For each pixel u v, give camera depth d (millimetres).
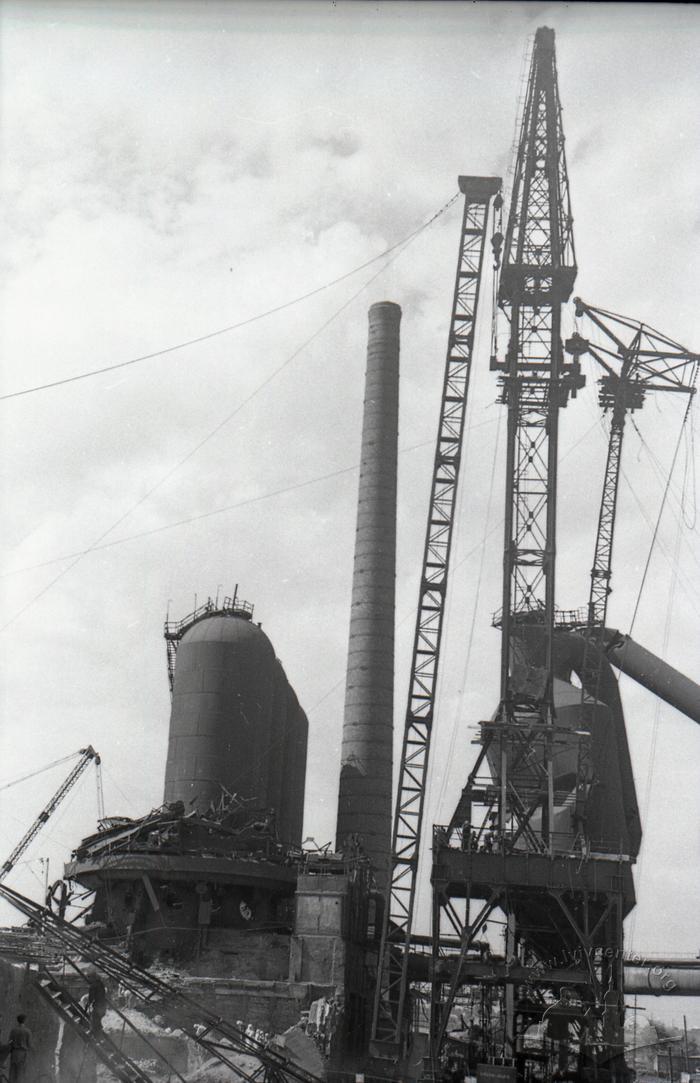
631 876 60688
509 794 62875
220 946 68312
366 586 89125
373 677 86500
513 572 65188
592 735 71062
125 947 66875
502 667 63906
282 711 87875
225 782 76188
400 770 68188
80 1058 30641
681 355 77250
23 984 30922
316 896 66500
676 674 77062
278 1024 61375
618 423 79812
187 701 78062
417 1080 60875
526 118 69312
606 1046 56812
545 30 69250
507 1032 57000
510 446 66688
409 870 67188
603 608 78125
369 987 73188
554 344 66688
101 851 71062
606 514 80062
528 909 64125
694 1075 91938
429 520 71500
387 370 96000
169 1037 48500
